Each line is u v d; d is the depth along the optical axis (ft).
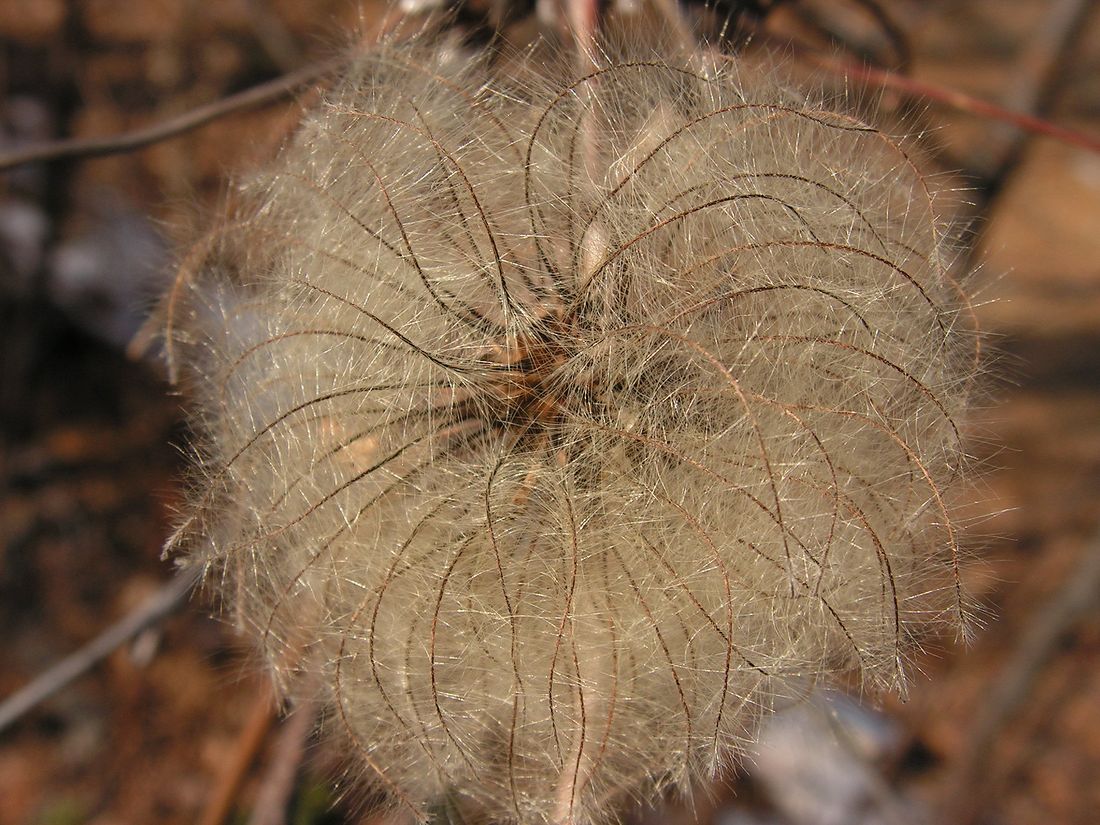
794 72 0.31
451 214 0.27
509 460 0.27
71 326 0.93
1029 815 0.73
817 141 0.28
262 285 0.29
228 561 0.28
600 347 0.27
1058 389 1.12
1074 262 1.33
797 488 0.27
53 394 0.93
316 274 0.28
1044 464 1.02
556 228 0.27
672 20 0.29
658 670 0.27
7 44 1.01
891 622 0.27
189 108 1.03
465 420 0.28
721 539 0.27
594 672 0.27
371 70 0.29
